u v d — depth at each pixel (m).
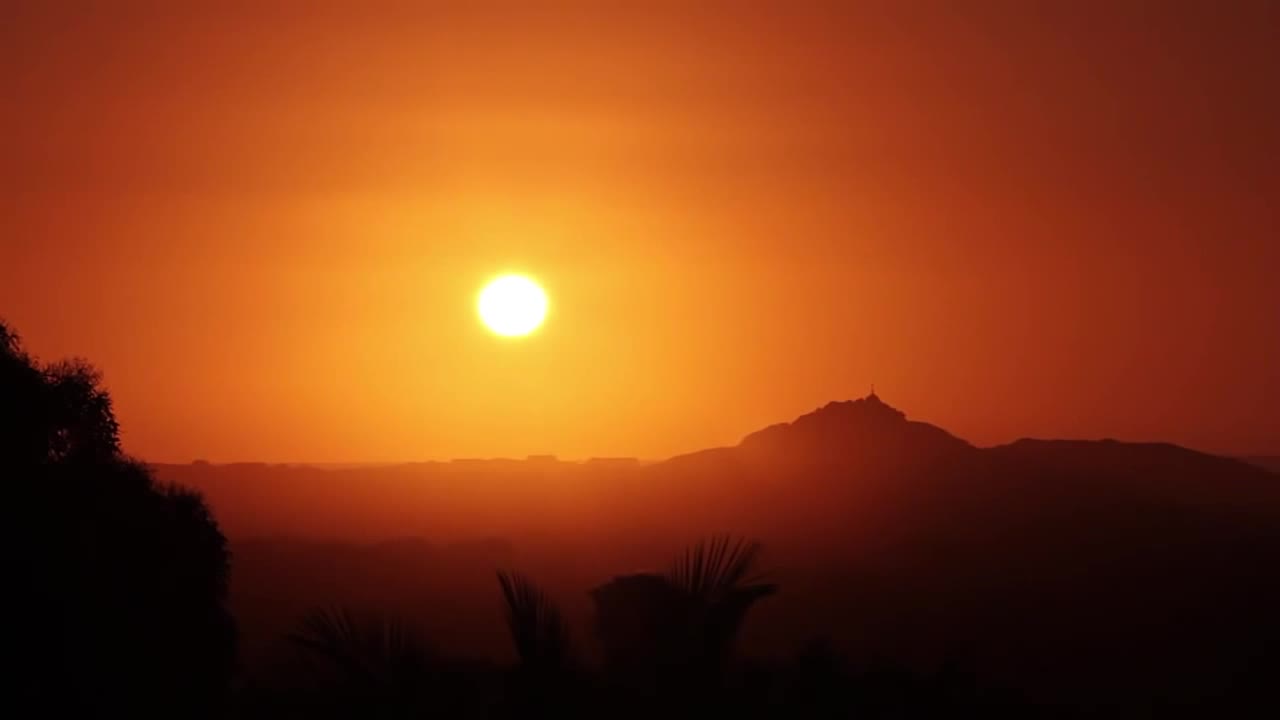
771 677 50.69
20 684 78.00
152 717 90.31
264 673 96.56
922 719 56.53
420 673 44.66
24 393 91.19
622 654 44.97
